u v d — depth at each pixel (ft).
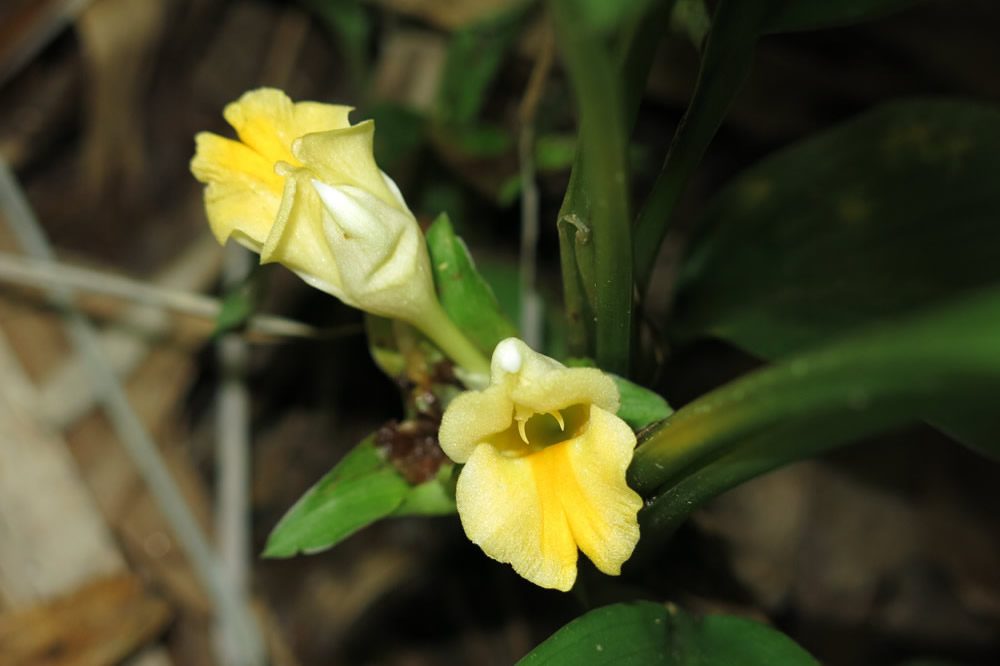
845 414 0.72
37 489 1.12
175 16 1.42
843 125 0.99
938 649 1.36
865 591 1.38
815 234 0.98
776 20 0.82
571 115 1.41
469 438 0.79
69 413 1.20
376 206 0.84
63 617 1.09
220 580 1.13
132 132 1.42
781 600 1.35
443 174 1.31
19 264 1.10
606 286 0.82
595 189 0.78
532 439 0.82
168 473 1.21
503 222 1.38
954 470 1.42
